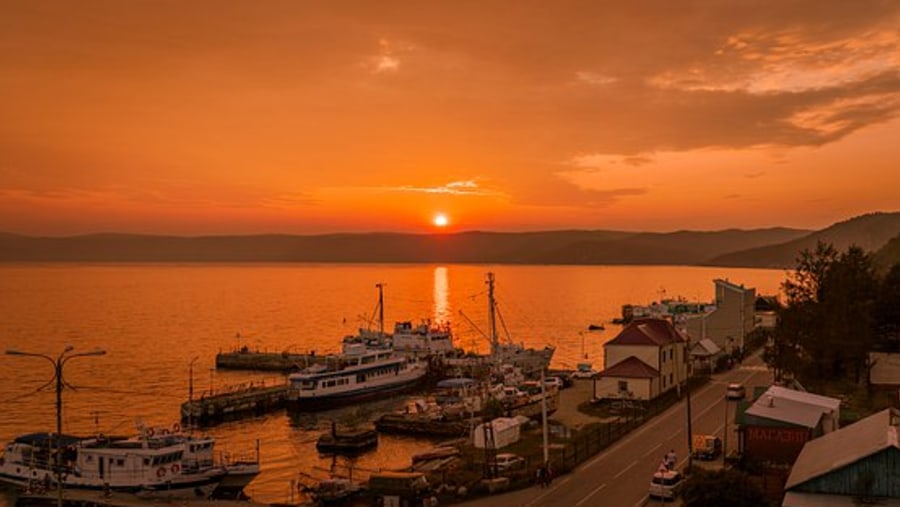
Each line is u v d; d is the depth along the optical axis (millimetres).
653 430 79625
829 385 95938
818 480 44969
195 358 171625
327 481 67875
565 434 80062
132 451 68750
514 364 142125
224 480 71750
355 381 125000
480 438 79062
